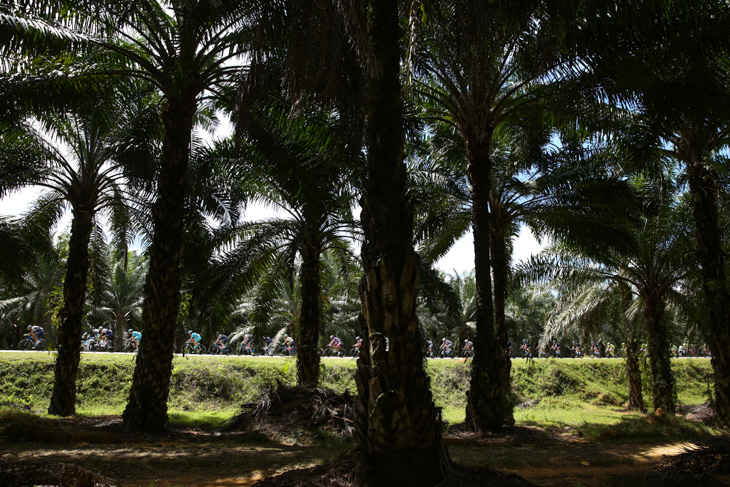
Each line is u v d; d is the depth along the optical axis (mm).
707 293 13617
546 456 8484
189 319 15211
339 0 5152
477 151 12383
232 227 14539
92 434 9023
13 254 12648
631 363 21297
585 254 15812
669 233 16688
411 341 5156
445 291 14820
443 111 12789
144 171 11516
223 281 13047
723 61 11289
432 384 22516
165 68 10195
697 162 13719
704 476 6168
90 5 9305
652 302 17516
